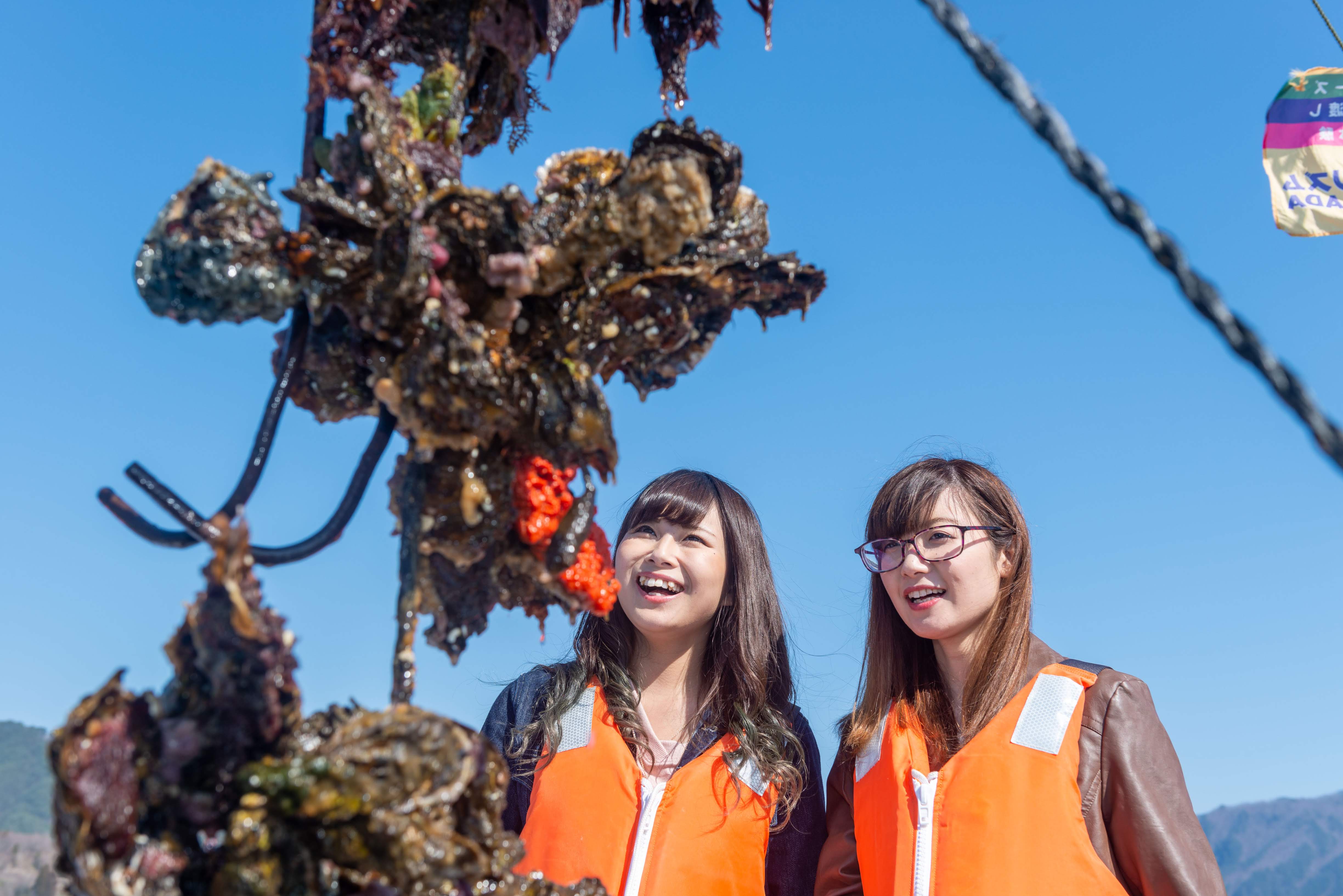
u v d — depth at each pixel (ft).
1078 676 8.86
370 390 4.85
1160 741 8.48
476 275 4.54
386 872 3.84
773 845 9.97
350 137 4.58
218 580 3.81
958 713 9.47
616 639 10.62
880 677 9.87
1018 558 9.41
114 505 4.35
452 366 4.29
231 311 4.39
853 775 9.93
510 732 10.39
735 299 5.08
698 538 10.41
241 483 4.40
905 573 9.33
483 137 5.78
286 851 3.89
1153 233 3.03
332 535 4.61
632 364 5.23
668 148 4.63
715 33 6.09
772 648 10.95
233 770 4.02
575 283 4.77
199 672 4.05
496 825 4.42
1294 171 20.94
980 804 8.41
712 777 9.73
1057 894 7.89
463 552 4.67
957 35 3.34
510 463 4.74
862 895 9.31
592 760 9.76
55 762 3.63
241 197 4.31
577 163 4.96
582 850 9.32
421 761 3.99
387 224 4.46
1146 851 8.02
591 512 4.92
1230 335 2.93
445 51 5.12
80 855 3.59
